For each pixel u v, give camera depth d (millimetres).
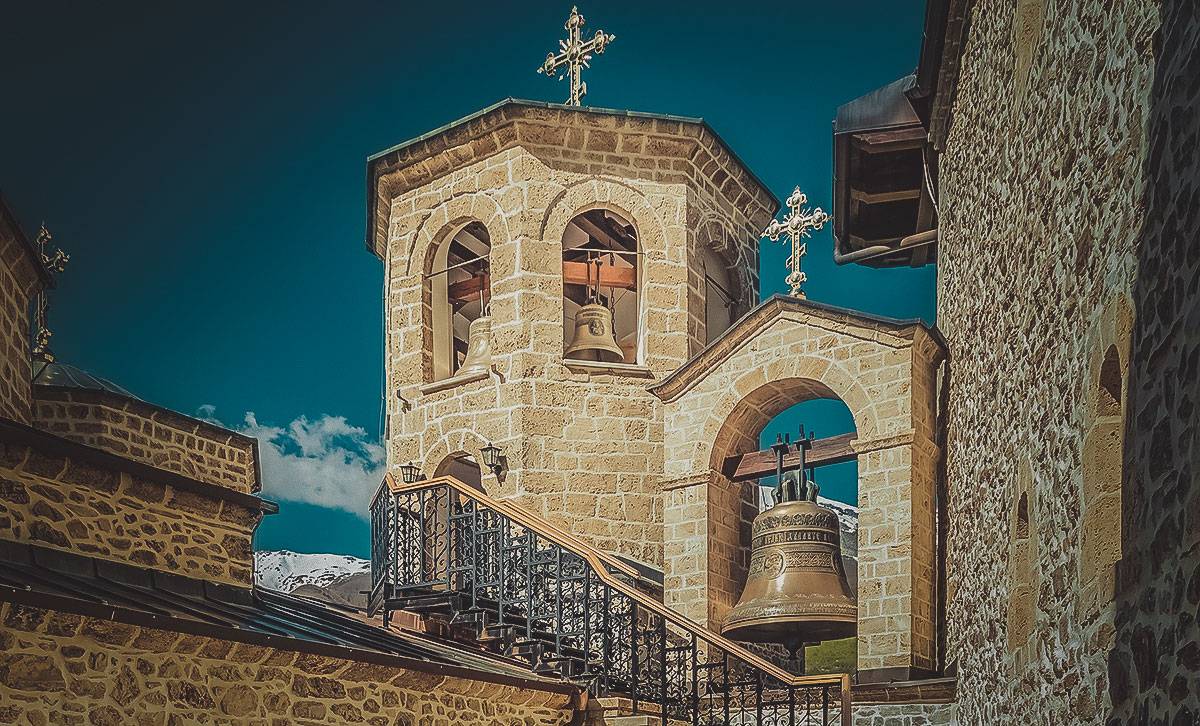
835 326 14156
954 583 11750
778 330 14609
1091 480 5020
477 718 10875
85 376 15227
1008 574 7469
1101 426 4965
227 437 13523
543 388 16453
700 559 14625
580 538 16125
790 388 14695
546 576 14422
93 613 7797
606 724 11852
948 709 11992
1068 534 5574
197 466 13211
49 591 7980
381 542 14234
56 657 7676
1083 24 5320
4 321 11562
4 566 8562
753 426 15258
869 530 13375
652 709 12203
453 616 13383
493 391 16609
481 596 13484
